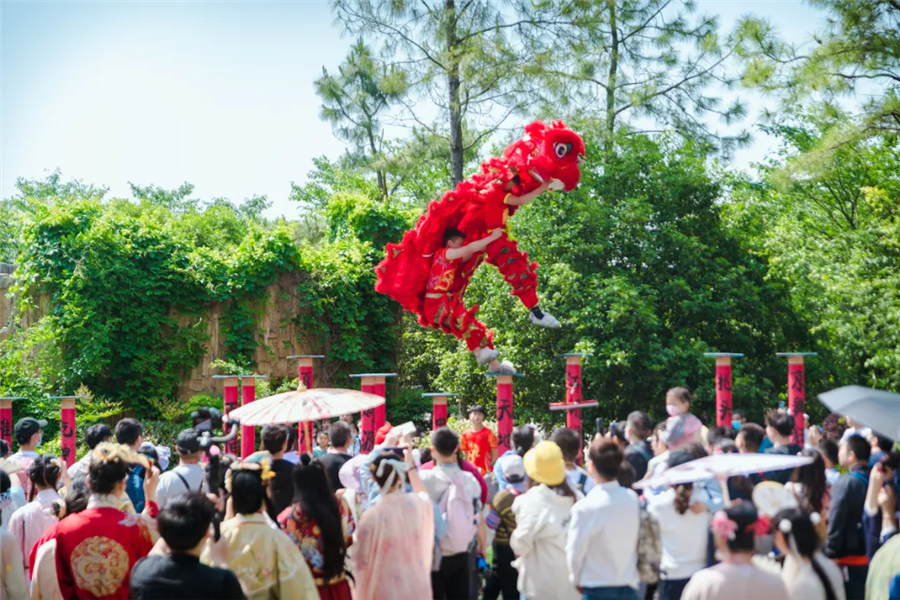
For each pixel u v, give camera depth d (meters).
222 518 5.61
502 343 15.80
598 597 5.07
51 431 16.06
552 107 19.58
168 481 6.46
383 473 5.61
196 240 30.92
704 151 20.91
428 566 5.61
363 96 22.36
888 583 5.32
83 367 16.08
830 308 15.79
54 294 16.33
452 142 19.70
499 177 7.60
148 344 17.02
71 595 5.14
